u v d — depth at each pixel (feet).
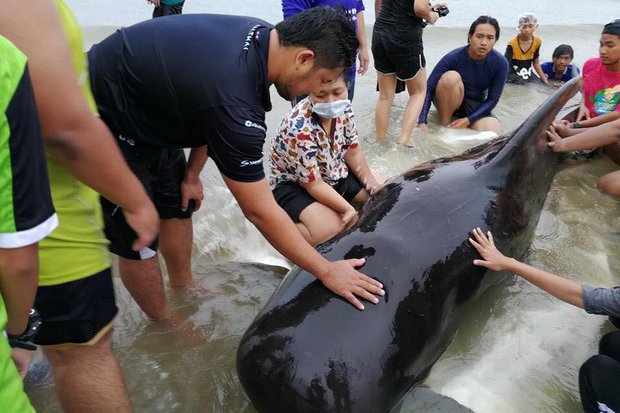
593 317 10.03
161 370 8.41
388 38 15.69
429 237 8.77
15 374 4.40
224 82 6.73
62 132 5.08
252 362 7.15
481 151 11.43
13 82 3.89
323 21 6.84
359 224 9.14
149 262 8.50
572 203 13.83
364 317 7.45
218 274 10.64
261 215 7.22
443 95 18.20
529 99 21.77
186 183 9.18
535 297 10.44
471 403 8.27
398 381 7.44
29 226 4.19
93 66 7.50
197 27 7.06
